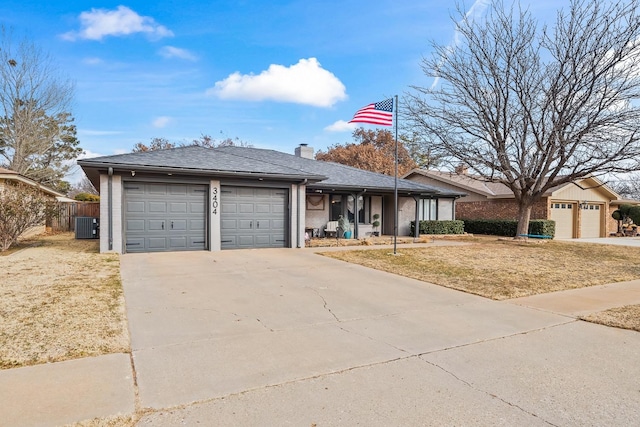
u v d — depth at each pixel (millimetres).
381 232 18359
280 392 3072
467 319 5262
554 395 3090
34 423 2537
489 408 2869
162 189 11055
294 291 6684
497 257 11391
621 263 10891
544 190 15828
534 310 5762
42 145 28109
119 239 10492
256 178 12031
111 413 2693
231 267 8781
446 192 18625
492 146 15398
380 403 2920
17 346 3863
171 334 4406
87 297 5797
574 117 13914
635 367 3676
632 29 12602
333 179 15531
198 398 2947
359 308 5734
